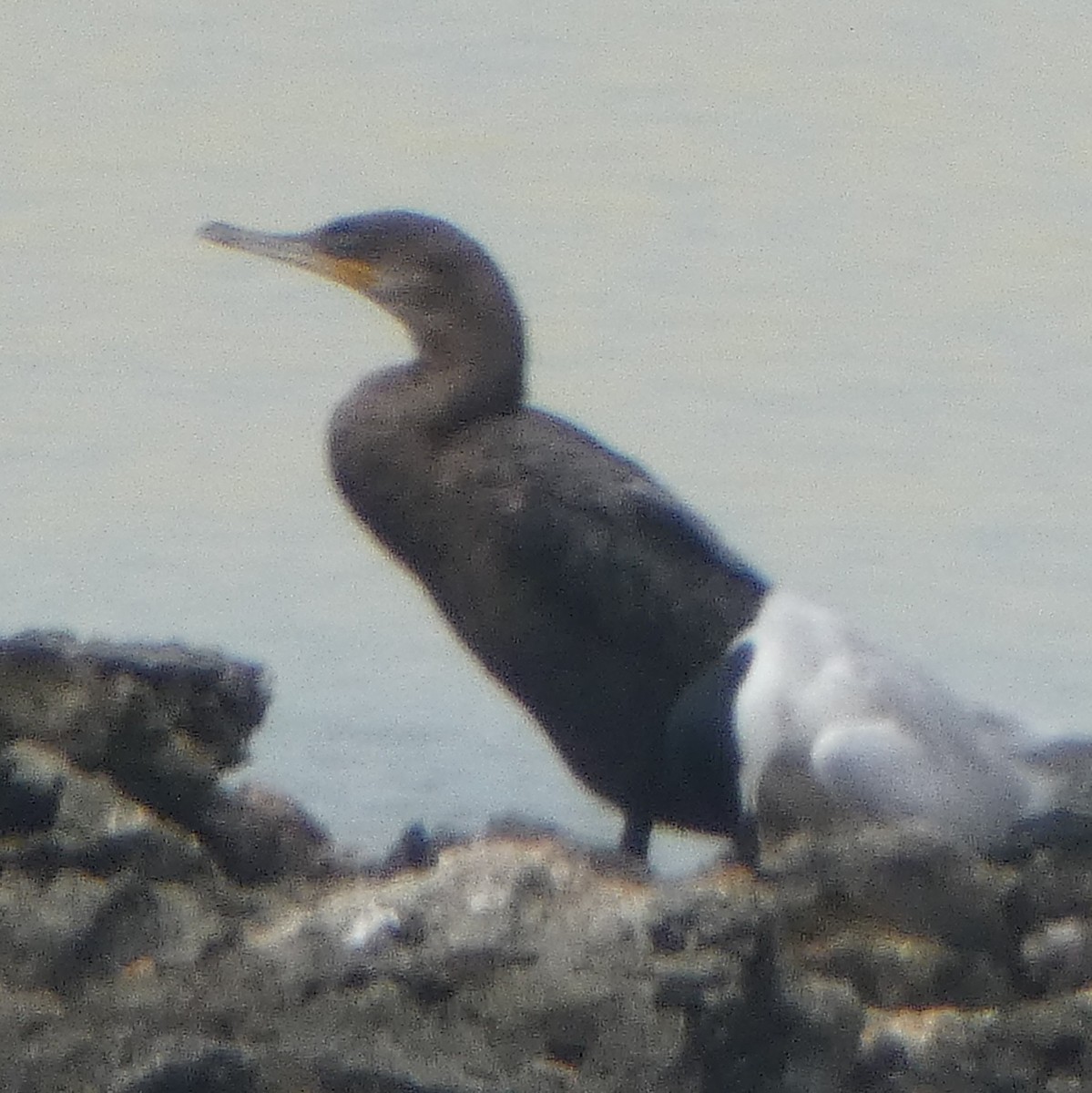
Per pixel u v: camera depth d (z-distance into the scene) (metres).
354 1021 12.61
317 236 17.38
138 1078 12.03
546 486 16.31
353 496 16.81
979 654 25.28
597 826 19.89
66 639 14.62
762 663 15.53
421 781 20.44
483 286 16.83
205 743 14.65
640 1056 12.38
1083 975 13.53
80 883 13.38
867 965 13.53
